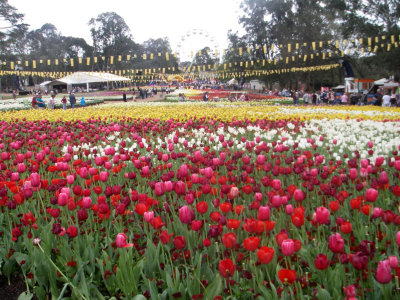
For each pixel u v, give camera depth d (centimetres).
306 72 5516
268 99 3688
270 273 276
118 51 9150
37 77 9156
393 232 317
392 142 675
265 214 264
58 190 399
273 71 5094
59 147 866
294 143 736
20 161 526
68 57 8769
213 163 484
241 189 445
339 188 459
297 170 450
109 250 320
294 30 5197
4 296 306
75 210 395
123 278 269
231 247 244
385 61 3819
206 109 1934
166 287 278
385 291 224
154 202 369
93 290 284
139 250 330
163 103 3112
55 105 2847
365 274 257
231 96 3700
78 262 295
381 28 4000
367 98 3153
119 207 333
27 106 2805
